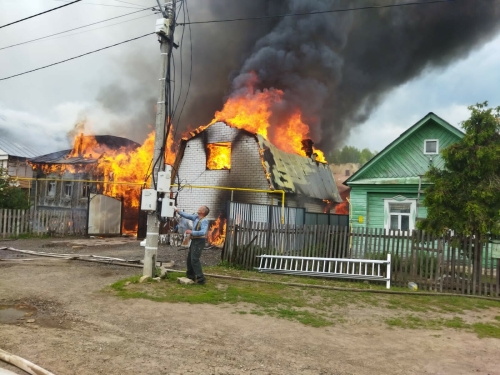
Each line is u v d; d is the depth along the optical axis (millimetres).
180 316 5680
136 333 4875
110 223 19000
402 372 4125
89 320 5301
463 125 9023
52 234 17000
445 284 8688
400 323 6074
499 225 8250
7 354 3934
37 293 6555
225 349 4504
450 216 8812
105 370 3771
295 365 4156
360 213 14797
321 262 9930
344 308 6812
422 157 14289
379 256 9312
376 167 14828
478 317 6727
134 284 7316
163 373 3781
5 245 13234
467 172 8812
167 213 7781
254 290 7684
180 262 10758
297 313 6262
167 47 8234
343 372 4043
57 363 3867
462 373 4184
